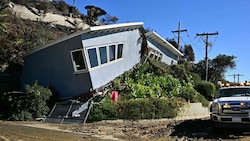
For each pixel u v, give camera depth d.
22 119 14.59
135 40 22.67
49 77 18.06
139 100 16.08
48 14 40.62
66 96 17.39
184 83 24.06
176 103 18.52
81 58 16.94
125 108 15.45
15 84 19.78
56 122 14.39
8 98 15.85
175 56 33.47
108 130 11.98
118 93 18.11
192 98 21.97
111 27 18.75
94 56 17.56
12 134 9.48
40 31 26.42
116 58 19.92
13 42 21.17
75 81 17.16
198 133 11.48
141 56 23.67
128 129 12.30
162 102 17.14
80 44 16.70
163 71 22.36
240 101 10.55
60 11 45.47
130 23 20.98
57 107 15.60
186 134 11.30
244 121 10.27
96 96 16.28
